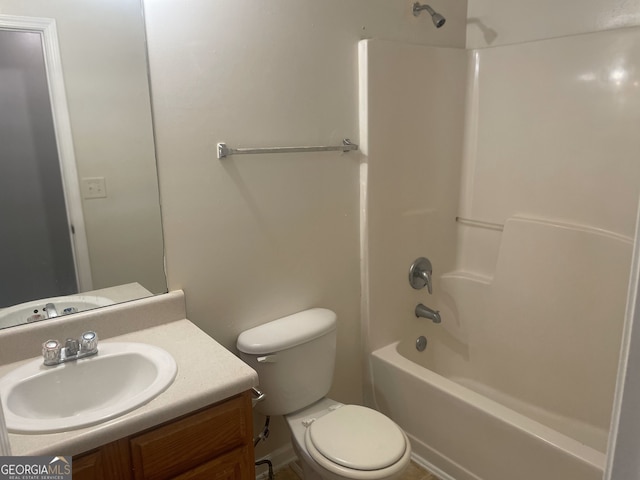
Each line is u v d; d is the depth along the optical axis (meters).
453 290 2.47
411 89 2.13
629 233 1.91
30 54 1.30
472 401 1.75
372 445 1.52
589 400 2.03
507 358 2.30
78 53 1.36
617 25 1.93
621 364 0.46
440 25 2.12
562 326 2.09
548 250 2.11
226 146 1.63
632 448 0.45
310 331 1.76
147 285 1.56
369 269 2.12
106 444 1.05
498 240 2.39
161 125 1.50
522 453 1.61
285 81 1.75
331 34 1.85
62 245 1.41
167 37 1.46
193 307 1.66
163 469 1.15
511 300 2.25
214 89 1.58
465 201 2.49
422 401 1.95
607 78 1.91
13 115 1.30
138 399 1.12
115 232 1.48
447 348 2.53
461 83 2.36
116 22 1.39
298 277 1.93
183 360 1.33
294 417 1.77
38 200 1.37
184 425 1.17
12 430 1.00
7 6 1.26
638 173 1.87
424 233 2.36
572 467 1.47
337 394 2.18
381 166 2.07
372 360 2.17
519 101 2.20
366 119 1.98
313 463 1.54
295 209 1.87
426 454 1.98
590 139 1.99
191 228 1.61
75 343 1.32
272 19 1.68
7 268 1.35
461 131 2.43
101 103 1.41
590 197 2.02
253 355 1.67
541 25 2.14
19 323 1.37
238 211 1.71
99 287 1.48
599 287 1.96
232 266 1.73
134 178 1.48
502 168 2.31
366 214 2.07
